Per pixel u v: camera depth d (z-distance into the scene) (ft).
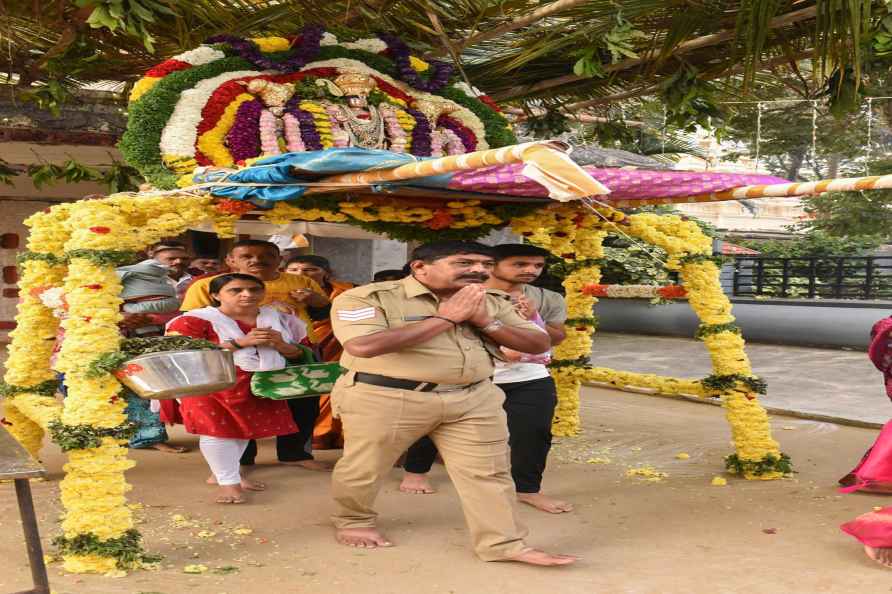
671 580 13.44
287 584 13.19
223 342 17.66
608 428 25.98
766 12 19.21
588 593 12.91
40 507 17.11
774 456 19.93
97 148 32.53
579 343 24.14
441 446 14.49
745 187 16.20
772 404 30.42
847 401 31.01
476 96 19.98
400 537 15.64
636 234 20.29
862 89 21.83
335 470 15.02
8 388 17.33
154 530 15.84
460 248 13.96
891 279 84.58
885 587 13.12
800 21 21.79
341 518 15.37
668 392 21.56
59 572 13.51
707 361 42.88
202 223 16.07
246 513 16.99
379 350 13.23
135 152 16.63
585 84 25.98
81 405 13.70
